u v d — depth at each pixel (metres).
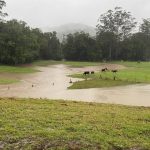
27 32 121.62
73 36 143.25
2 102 19.08
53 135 12.16
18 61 109.62
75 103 21.80
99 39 143.62
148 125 14.31
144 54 151.00
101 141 11.76
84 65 116.44
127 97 39.75
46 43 137.62
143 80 59.47
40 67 104.12
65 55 143.00
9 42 105.62
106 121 14.87
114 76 61.38
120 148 11.39
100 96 40.56
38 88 48.78
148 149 11.41
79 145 11.25
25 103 19.53
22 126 13.39
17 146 11.29
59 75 74.00
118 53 146.38
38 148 11.09
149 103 34.88
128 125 14.17
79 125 13.73
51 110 17.20
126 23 155.50
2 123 13.74
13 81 56.72
